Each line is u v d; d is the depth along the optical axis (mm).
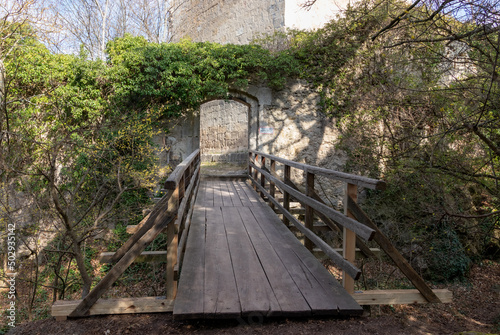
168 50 7449
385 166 7188
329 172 3072
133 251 2604
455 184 5520
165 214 2629
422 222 6164
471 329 4223
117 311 2586
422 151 5434
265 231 4258
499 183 4855
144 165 7016
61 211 3803
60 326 2488
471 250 7066
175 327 2422
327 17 10547
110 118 7004
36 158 6402
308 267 3102
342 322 2521
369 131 7340
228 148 12500
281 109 8609
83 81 7055
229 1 12211
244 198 6473
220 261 3217
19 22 6938
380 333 2564
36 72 6820
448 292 2803
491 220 5680
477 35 4188
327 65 8523
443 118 5273
